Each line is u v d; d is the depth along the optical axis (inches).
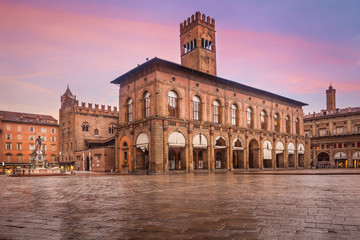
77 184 911.0
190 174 1614.2
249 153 2507.4
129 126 1973.4
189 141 1894.7
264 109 2551.7
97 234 283.4
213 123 2062.0
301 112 3051.2
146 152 1991.9
